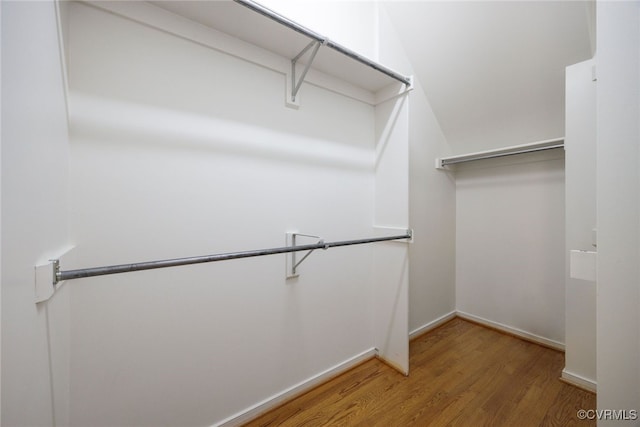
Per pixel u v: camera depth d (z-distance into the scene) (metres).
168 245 1.10
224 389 1.26
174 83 1.11
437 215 2.49
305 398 1.50
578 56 1.59
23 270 0.51
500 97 2.02
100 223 0.95
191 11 1.08
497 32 1.73
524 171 2.23
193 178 1.16
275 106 1.42
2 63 0.44
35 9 0.58
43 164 0.62
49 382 0.67
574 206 1.57
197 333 1.18
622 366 0.53
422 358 1.92
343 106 1.75
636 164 0.51
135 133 1.02
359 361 1.84
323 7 1.62
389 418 1.35
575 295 1.60
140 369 1.04
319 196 1.62
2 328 0.44
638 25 0.51
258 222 1.36
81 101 0.92
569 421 1.32
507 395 1.52
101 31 0.95
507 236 2.34
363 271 1.89
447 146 2.59
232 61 1.27
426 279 2.38
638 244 0.51
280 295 1.45
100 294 0.96
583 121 1.53
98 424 0.96
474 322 2.54
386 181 1.85
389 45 2.01
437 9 1.81
